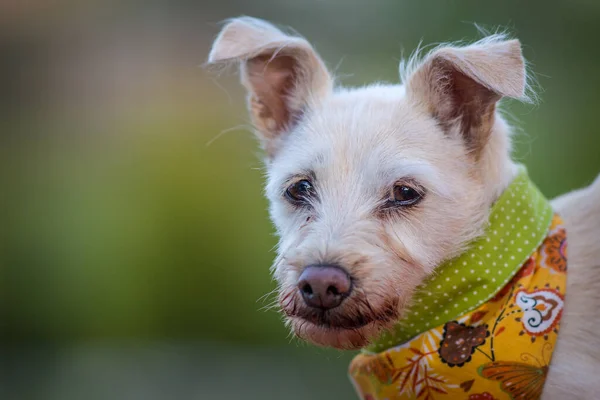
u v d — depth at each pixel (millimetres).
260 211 11664
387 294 4648
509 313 4711
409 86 5227
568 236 5102
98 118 14414
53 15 16484
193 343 11508
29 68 15984
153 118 13828
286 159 5352
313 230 4801
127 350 11430
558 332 4754
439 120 5184
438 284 4910
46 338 11836
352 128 5125
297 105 5703
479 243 4887
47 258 11945
